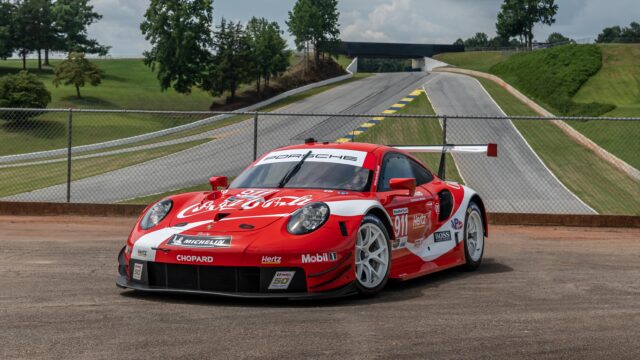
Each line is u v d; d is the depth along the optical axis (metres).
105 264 6.32
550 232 9.99
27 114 42.72
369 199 5.05
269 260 4.36
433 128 37.91
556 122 41.41
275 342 3.42
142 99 63.53
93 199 17.72
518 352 3.33
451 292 5.10
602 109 50.94
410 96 59.88
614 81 64.44
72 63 61.66
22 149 33.88
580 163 30.34
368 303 4.58
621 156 32.25
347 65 120.00
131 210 11.30
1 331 3.63
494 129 38.22
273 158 5.84
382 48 129.62
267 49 64.94
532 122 41.03
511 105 54.03
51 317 4.00
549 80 65.00
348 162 5.56
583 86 63.59
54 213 11.37
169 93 69.31
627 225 10.73
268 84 68.31
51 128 39.94
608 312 4.37
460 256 6.27
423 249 5.77
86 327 3.73
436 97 58.56
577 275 6.04
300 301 4.59
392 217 5.28
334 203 4.79
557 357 3.26
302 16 82.88
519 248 8.12
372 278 4.94
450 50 132.38
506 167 28.48
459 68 104.94
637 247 8.30
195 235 4.57
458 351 3.32
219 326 3.78
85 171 23.81
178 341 3.43
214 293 4.40
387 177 5.59
